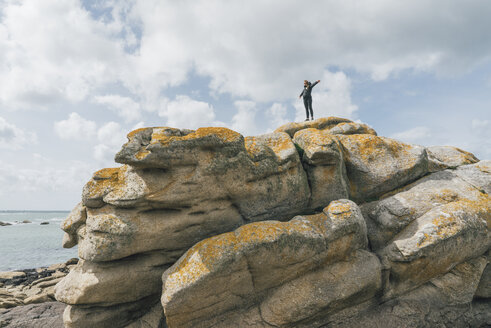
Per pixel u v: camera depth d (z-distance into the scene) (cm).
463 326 989
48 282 1859
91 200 958
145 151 898
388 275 999
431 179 1291
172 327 845
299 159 1173
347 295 917
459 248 971
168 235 971
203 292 827
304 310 888
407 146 1373
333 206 1018
